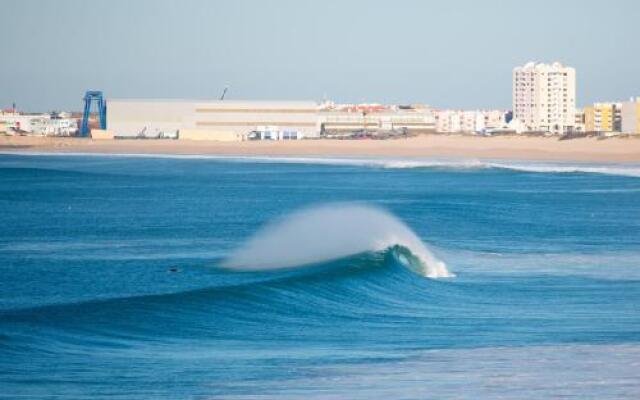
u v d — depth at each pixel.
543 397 66.69
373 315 100.31
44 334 84.44
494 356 79.44
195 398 66.38
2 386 68.81
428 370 74.25
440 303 108.62
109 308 94.50
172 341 85.25
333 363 76.81
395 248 131.62
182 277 129.25
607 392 67.75
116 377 71.81
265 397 66.56
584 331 91.50
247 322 94.06
